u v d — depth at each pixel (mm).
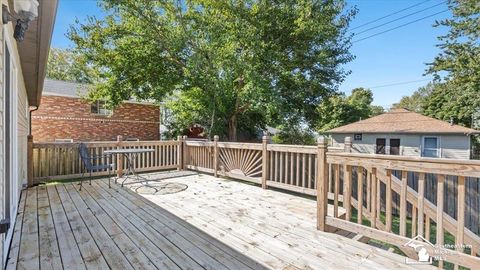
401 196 2473
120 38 10383
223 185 5641
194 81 10984
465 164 2020
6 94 2555
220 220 3428
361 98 26203
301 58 11484
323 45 11414
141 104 15094
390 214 2555
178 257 2385
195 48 10219
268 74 11062
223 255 2439
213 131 11352
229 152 6262
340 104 23016
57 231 2977
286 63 11375
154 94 11312
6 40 2459
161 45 10547
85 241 2711
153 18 10281
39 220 3344
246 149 5840
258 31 10352
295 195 4941
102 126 13734
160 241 2732
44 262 2266
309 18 10414
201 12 10570
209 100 10875
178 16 10234
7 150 2568
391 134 16250
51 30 2930
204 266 2227
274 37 11000
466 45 12844
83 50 10344
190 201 4352
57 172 5832
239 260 2348
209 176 6652
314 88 12141
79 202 4215
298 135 14227
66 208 3875
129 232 2971
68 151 5988
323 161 3070
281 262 2324
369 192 2852
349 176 2881
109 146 6410
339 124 22484
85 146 5605
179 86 11758
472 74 12961
